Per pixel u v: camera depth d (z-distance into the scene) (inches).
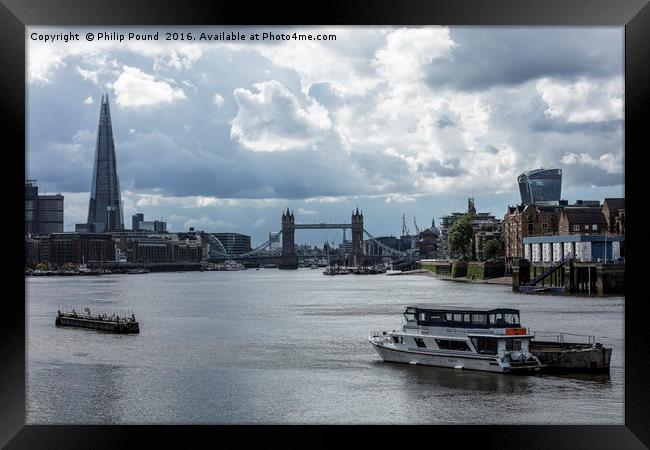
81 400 1584.6
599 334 2415.1
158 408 1514.5
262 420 1412.4
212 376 1814.7
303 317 3314.5
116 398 1605.6
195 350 2262.6
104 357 2138.3
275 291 5615.2
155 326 2977.4
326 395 1592.0
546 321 2815.0
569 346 1824.6
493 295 4416.8
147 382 1765.5
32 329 2847.0
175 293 5447.8
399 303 4052.7
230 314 3523.6
